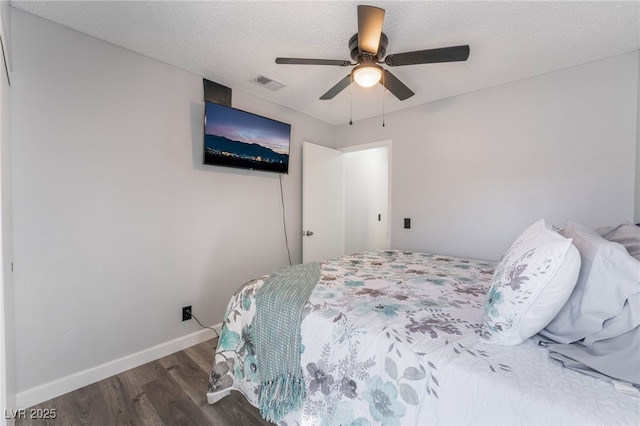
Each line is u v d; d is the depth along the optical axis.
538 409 0.66
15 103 1.52
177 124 2.21
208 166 2.42
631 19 1.59
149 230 2.07
